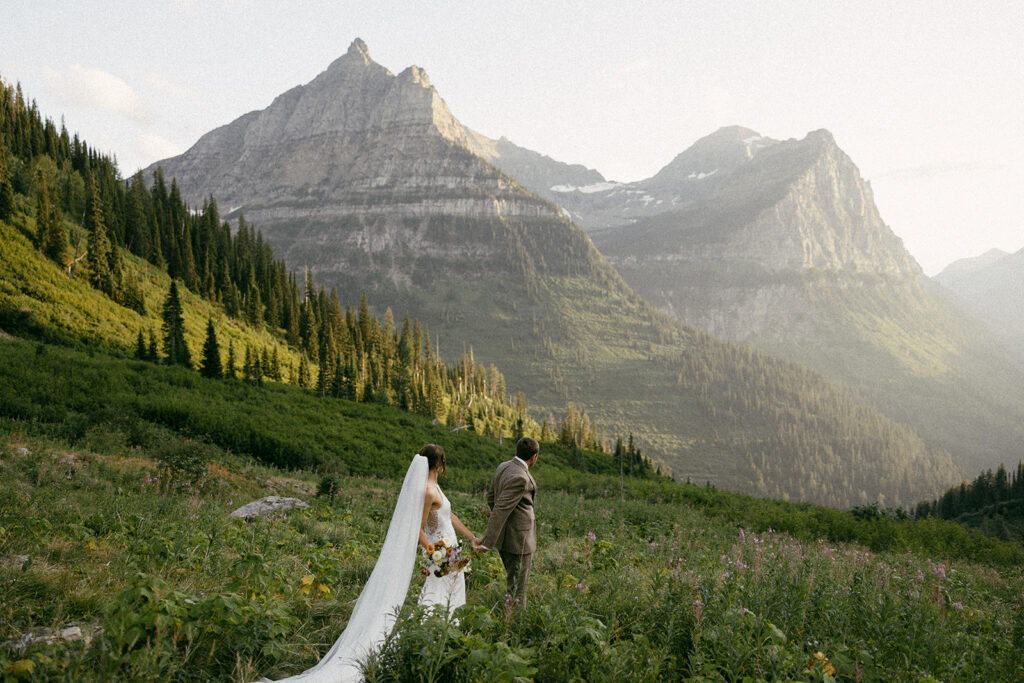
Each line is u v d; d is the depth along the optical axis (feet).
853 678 13.64
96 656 11.79
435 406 307.17
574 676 12.32
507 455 196.85
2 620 13.02
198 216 391.86
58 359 124.67
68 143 338.75
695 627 14.12
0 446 47.88
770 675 12.96
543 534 38.78
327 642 14.92
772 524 59.67
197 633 12.04
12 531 20.85
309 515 38.58
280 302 360.48
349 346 360.48
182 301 274.36
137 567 18.25
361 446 145.18
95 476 44.50
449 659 11.91
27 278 186.50
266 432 114.83
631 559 27.55
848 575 26.25
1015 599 27.68
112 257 227.61
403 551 15.35
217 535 23.45
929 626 16.10
